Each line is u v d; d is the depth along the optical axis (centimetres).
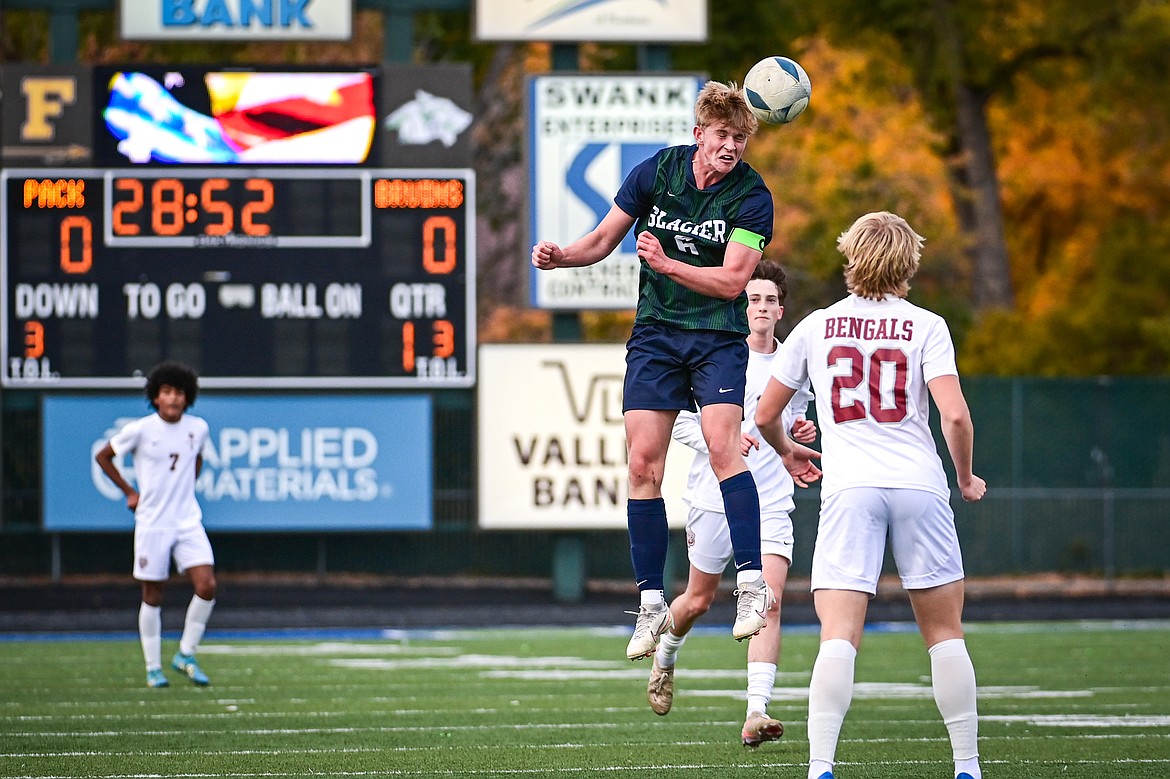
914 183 7519
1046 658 3694
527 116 4969
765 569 2052
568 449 5041
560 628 4647
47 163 4769
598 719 2502
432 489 4950
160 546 2931
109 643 4059
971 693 1559
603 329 7331
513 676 3222
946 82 8400
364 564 5712
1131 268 7569
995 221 8375
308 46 7381
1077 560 5941
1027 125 9088
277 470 4906
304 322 4841
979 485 1605
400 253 4856
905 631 4519
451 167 4856
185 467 2959
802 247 7262
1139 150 8512
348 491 4931
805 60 8119
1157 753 2094
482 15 4938
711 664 3478
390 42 5050
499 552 5769
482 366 4997
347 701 2759
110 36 7112
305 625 4691
